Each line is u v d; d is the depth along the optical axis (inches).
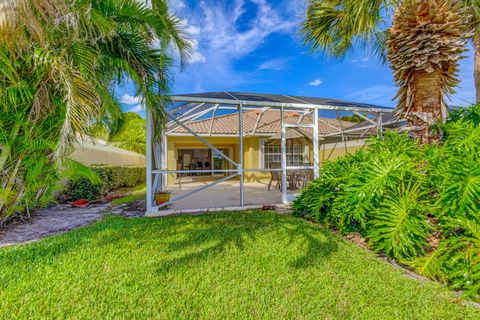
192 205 296.4
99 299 102.8
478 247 112.0
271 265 131.4
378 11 206.5
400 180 155.6
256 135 541.3
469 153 142.7
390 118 390.6
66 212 273.1
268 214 243.1
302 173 444.8
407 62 181.5
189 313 94.7
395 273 124.5
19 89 173.2
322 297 104.4
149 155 253.1
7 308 96.8
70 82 169.0
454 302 101.8
